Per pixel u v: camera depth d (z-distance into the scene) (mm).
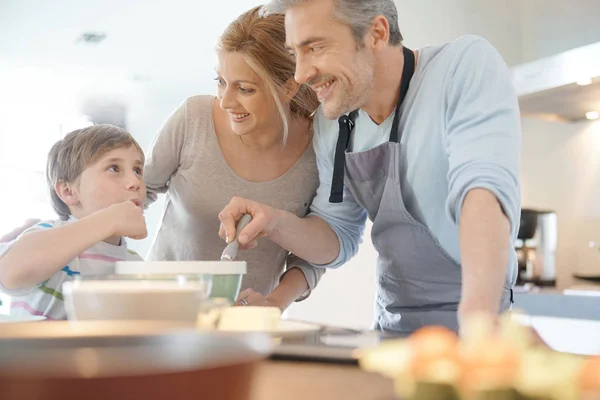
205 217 1656
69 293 684
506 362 329
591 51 2619
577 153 3535
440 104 1315
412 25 3574
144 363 285
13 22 5109
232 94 1473
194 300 687
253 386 320
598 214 3441
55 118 7656
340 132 1489
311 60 1271
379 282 1551
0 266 1186
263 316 788
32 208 7500
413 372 344
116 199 1555
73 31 5309
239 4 4758
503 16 3834
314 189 1682
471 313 838
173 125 1672
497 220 980
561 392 323
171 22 5121
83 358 284
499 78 1244
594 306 2666
